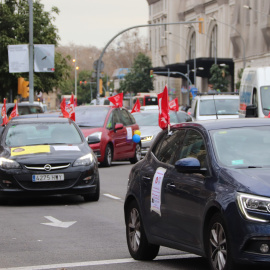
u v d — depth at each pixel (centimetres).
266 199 1223
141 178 1666
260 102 4528
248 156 1389
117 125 4612
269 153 1398
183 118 5366
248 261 1225
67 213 2495
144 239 1634
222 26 17475
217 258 1305
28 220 2338
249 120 1521
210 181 1358
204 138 1459
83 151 2764
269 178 1273
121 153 4731
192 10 19825
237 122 1503
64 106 3772
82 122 4591
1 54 8606
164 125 1783
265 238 1212
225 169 1342
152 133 5103
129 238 1711
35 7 8675
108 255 1730
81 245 1870
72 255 1731
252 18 13812
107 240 1945
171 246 1516
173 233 1492
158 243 1571
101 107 4722
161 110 1795
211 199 1316
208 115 5469
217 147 1412
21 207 2683
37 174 2634
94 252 1770
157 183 1566
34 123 2942
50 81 8988
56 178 2647
